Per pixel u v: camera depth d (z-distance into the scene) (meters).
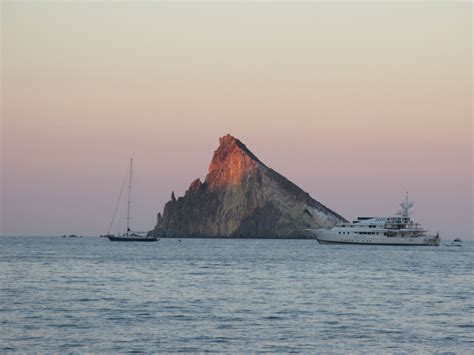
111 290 114.00
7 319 80.69
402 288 123.56
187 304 95.75
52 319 80.94
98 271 160.50
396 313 88.88
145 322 79.50
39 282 129.00
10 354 62.12
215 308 91.81
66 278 139.00
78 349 64.38
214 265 191.00
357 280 141.00
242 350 64.62
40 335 70.81
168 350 64.25
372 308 93.62
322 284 129.88
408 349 65.94
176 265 188.88
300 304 97.19
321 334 73.06
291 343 68.06
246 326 77.56
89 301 98.25
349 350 65.19
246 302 98.94
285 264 198.50
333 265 194.88
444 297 108.44
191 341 68.50
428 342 69.25
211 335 71.69
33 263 189.88
